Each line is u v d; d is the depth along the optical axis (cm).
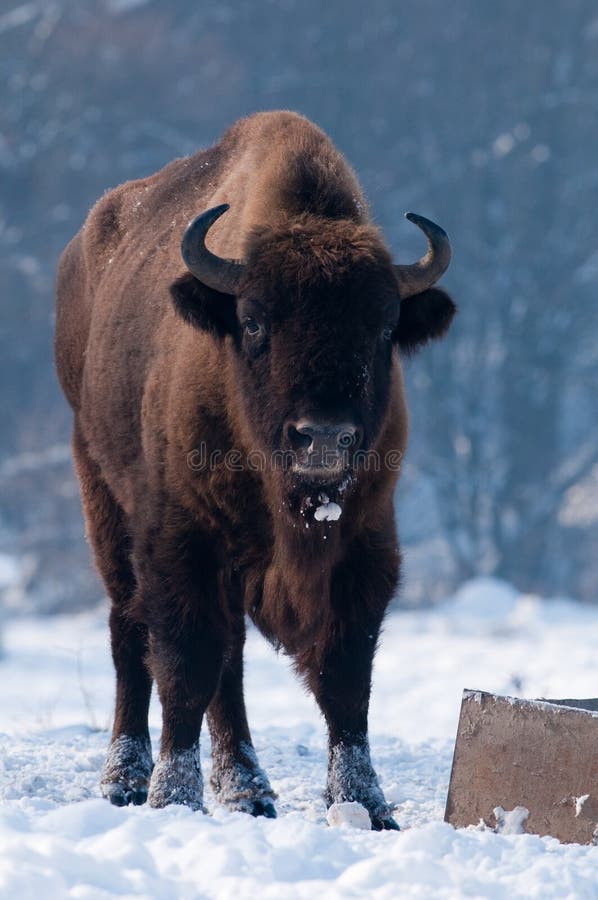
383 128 15588
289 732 3600
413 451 13925
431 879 1692
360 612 2423
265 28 17188
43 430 14038
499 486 14050
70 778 2698
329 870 1742
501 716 2155
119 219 3084
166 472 2444
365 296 2183
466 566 13525
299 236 2239
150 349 2633
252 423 2267
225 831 1817
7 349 14925
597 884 1730
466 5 16200
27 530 13175
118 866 1672
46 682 6347
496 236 14988
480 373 14188
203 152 2917
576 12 15912
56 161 15825
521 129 15250
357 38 16312
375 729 4384
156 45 16850
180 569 2417
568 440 15638
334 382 2127
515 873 1767
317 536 2311
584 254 14900
